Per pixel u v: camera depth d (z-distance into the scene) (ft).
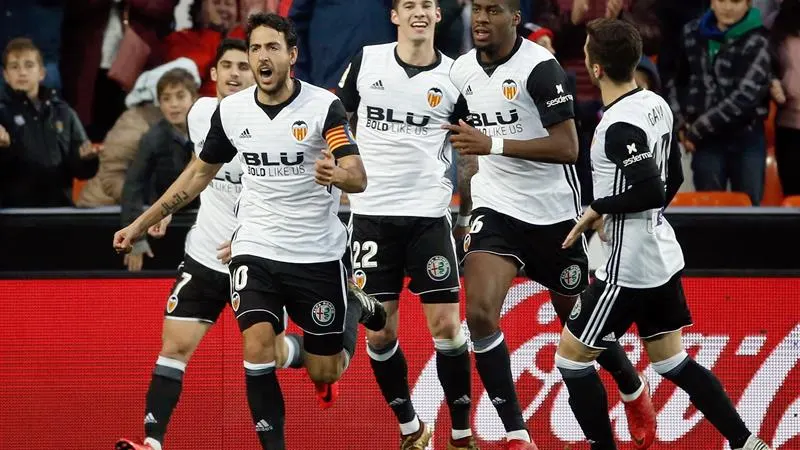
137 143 95.81
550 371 73.26
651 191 59.16
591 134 94.48
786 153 97.45
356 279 70.23
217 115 63.00
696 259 83.35
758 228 83.10
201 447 72.90
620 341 73.67
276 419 62.03
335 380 66.64
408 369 73.46
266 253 62.39
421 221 68.64
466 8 93.86
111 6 100.22
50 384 73.56
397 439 73.46
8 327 73.72
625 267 61.21
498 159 66.33
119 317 73.72
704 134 95.71
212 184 68.39
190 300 68.69
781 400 73.20
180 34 99.81
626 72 60.70
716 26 95.09
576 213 67.56
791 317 73.41
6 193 94.48
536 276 68.33
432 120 68.64
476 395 73.56
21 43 93.40
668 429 72.84
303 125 61.41
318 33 92.12
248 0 100.63
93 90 100.89
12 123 93.56
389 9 92.43
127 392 73.46
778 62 96.27
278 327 63.52
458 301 69.05
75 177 96.27
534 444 68.03
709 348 73.20
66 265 85.25
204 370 73.00
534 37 93.04
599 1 95.86
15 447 73.46
